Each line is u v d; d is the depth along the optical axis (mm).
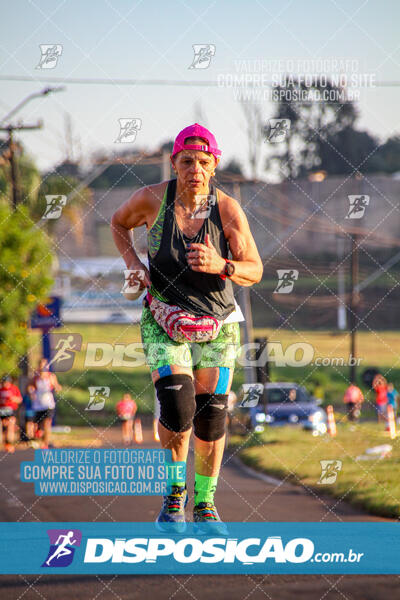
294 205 28500
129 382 26266
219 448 3375
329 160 41594
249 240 3473
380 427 18406
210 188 3482
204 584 2865
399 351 34375
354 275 32844
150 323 3398
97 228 32469
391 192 43844
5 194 17328
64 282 30531
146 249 3676
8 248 16672
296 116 38375
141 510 6023
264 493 8219
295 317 36562
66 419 21562
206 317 3303
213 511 3385
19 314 16781
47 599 2684
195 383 3406
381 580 2875
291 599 2639
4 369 16438
